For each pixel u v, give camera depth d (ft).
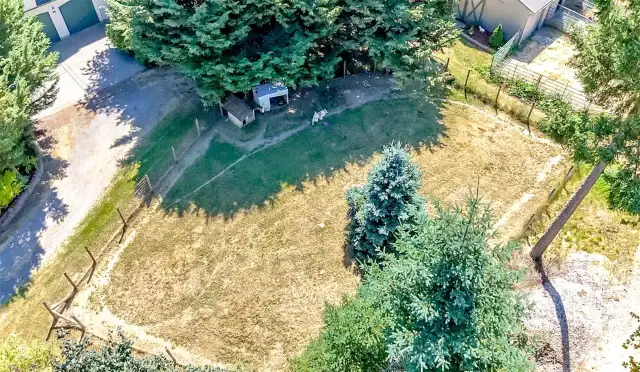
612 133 57.62
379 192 72.84
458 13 126.31
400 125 100.58
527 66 113.39
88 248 83.20
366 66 110.42
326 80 107.65
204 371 64.90
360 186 85.61
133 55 115.34
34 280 79.71
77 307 76.64
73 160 95.61
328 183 91.09
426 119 101.81
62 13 117.91
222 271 80.23
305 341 72.69
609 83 58.29
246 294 77.71
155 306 76.64
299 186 90.63
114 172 93.56
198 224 85.92
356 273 79.56
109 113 103.65
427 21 95.55
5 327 74.54
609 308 71.82
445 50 117.29
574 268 76.74
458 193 89.15
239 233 84.69
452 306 49.26
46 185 91.61
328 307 65.31
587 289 74.02
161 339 73.26
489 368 52.31
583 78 60.08
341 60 102.99
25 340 72.49
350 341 59.62
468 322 49.70
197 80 100.27
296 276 79.51
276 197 89.20
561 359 67.67
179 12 86.12
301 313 75.61
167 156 95.09
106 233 84.94
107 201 89.30
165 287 78.64
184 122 100.99
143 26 89.92
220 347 72.54
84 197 90.02
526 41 120.26
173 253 82.43
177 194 89.92
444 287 48.26
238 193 89.76
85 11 121.60
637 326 69.97
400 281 52.65
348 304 64.44
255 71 90.84
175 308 76.38
